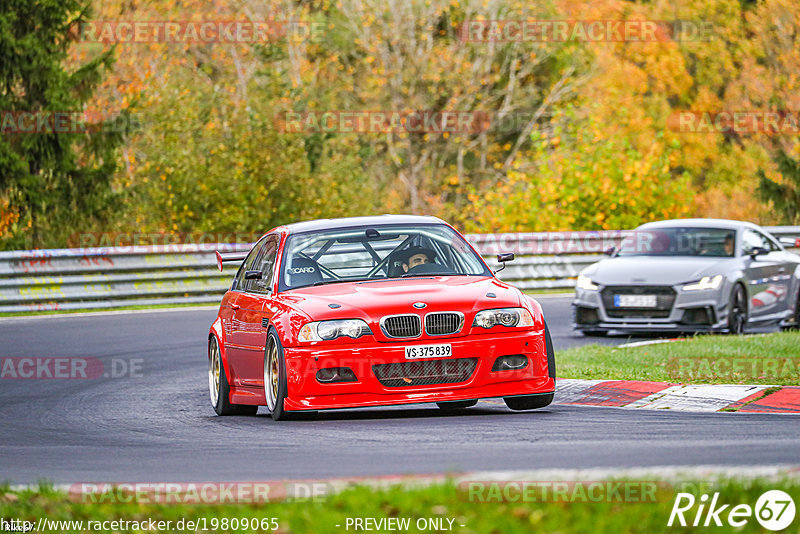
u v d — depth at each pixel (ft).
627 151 333.01
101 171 334.85
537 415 96.58
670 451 74.33
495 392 94.68
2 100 327.88
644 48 499.92
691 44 515.50
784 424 87.61
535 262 261.44
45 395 127.75
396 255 105.81
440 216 471.62
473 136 531.91
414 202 483.51
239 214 321.52
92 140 335.47
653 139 477.36
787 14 510.99
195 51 474.90
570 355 139.33
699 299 161.68
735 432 83.61
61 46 337.52
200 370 146.61
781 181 447.83
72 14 336.29
